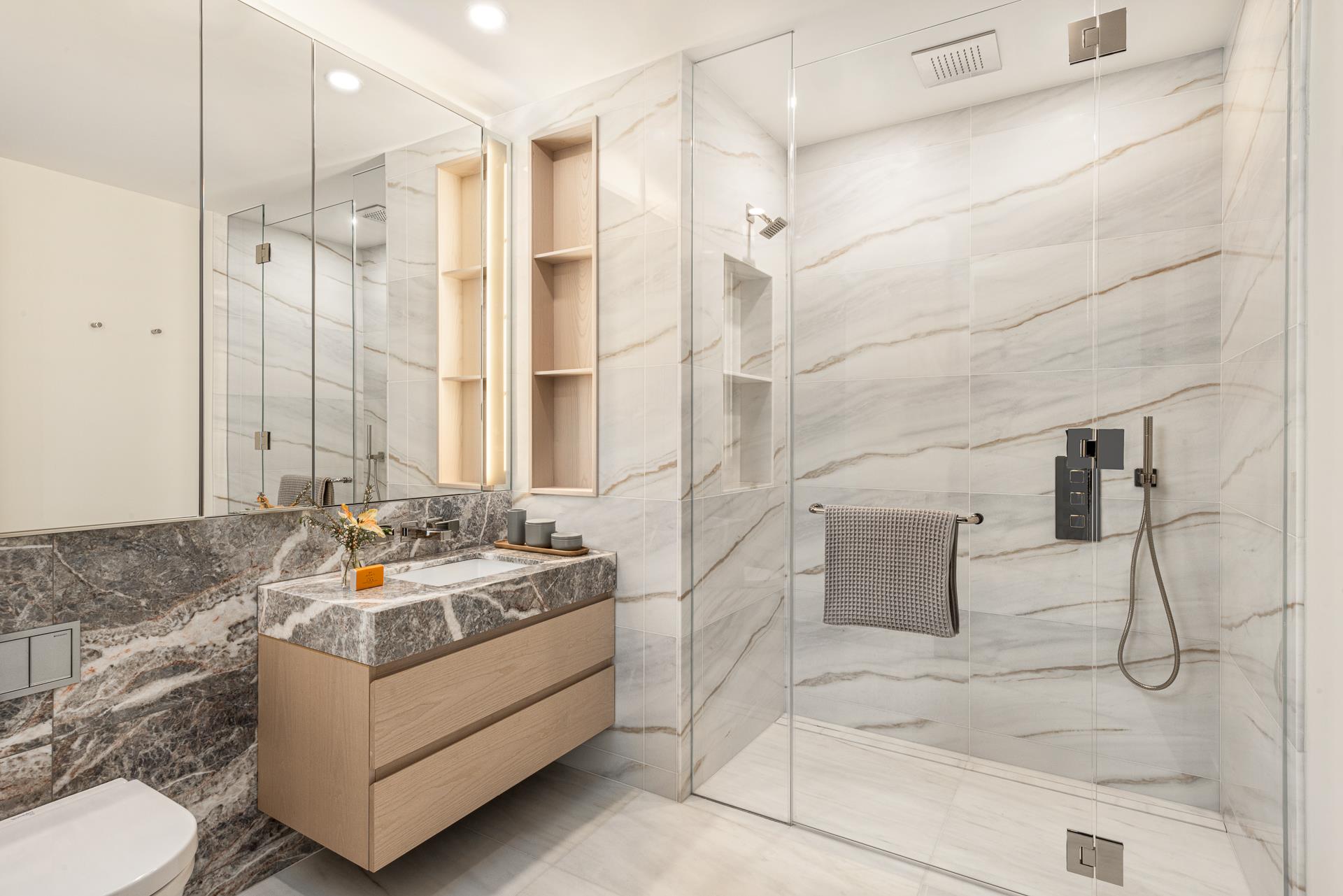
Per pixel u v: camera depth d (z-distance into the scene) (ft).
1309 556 4.57
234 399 6.05
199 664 5.90
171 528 5.72
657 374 7.88
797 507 7.27
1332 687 4.22
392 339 7.50
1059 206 5.93
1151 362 5.61
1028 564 6.15
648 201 7.88
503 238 8.77
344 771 5.59
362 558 7.20
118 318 5.30
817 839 7.07
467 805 6.29
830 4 6.57
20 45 4.84
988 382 6.27
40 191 4.91
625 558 8.14
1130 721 5.80
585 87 8.25
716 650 7.82
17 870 4.08
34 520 4.84
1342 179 4.04
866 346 6.86
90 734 5.25
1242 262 5.23
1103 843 5.89
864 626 6.93
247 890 6.21
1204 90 5.35
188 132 5.74
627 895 6.17
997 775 6.33
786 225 7.25
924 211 6.54
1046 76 5.98
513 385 8.87
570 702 7.55
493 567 7.82
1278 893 4.93
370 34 7.09
